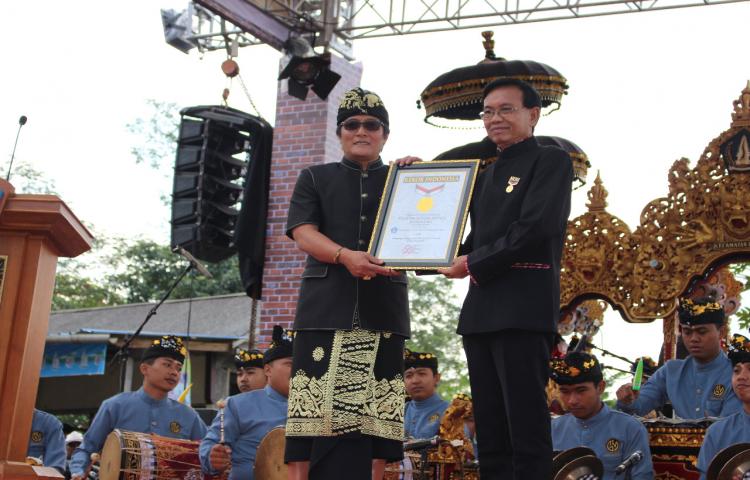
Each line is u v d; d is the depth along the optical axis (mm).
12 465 4477
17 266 4637
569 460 6258
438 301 29312
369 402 4957
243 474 7461
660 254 9773
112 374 18969
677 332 9570
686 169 9711
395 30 14555
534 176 4852
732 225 9492
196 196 13891
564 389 6887
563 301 10109
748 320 10164
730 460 5578
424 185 5074
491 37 8875
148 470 7008
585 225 10078
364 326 4984
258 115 14344
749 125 9414
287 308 13820
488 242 4859
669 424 6855
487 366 4902
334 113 14320
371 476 4961
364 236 5152
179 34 15086
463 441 7051
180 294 29906
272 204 14148
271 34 14148
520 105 4992
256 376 8930
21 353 4562
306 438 5012
